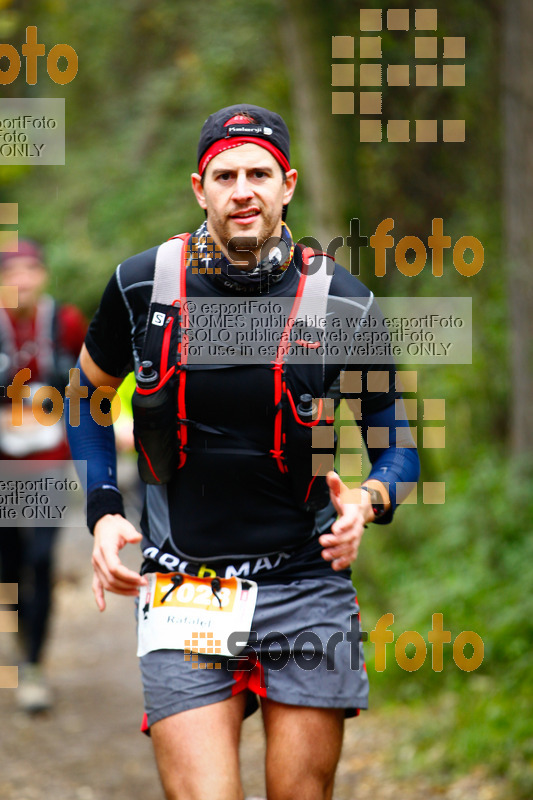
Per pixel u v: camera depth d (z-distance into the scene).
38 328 8.52
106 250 26.41
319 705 4.27
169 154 25.92
